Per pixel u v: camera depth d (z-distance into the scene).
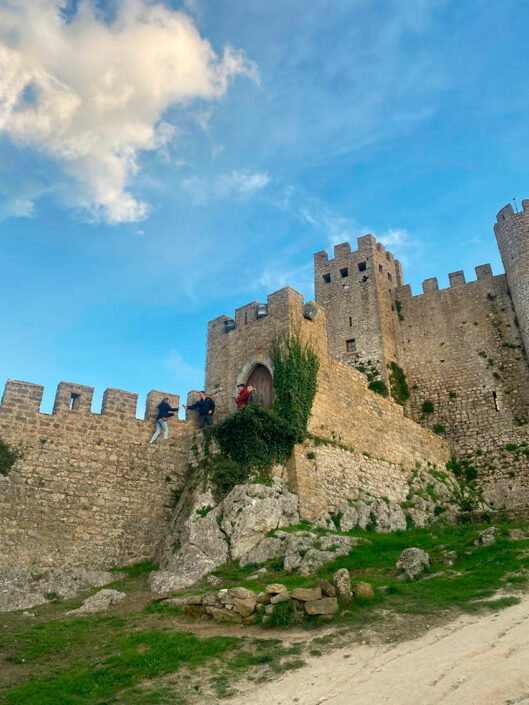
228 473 26.19
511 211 44.88
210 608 15.73
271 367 30.38
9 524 23.86
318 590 15.23
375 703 9.67
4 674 12.59
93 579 23.36
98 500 26.62
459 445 42.53
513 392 42.12
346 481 29.30
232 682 11.33
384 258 51.78
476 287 47.22
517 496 38.69
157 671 11.98
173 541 25.52
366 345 46.25
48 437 26.38
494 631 12.37
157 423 30.34
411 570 17.80
